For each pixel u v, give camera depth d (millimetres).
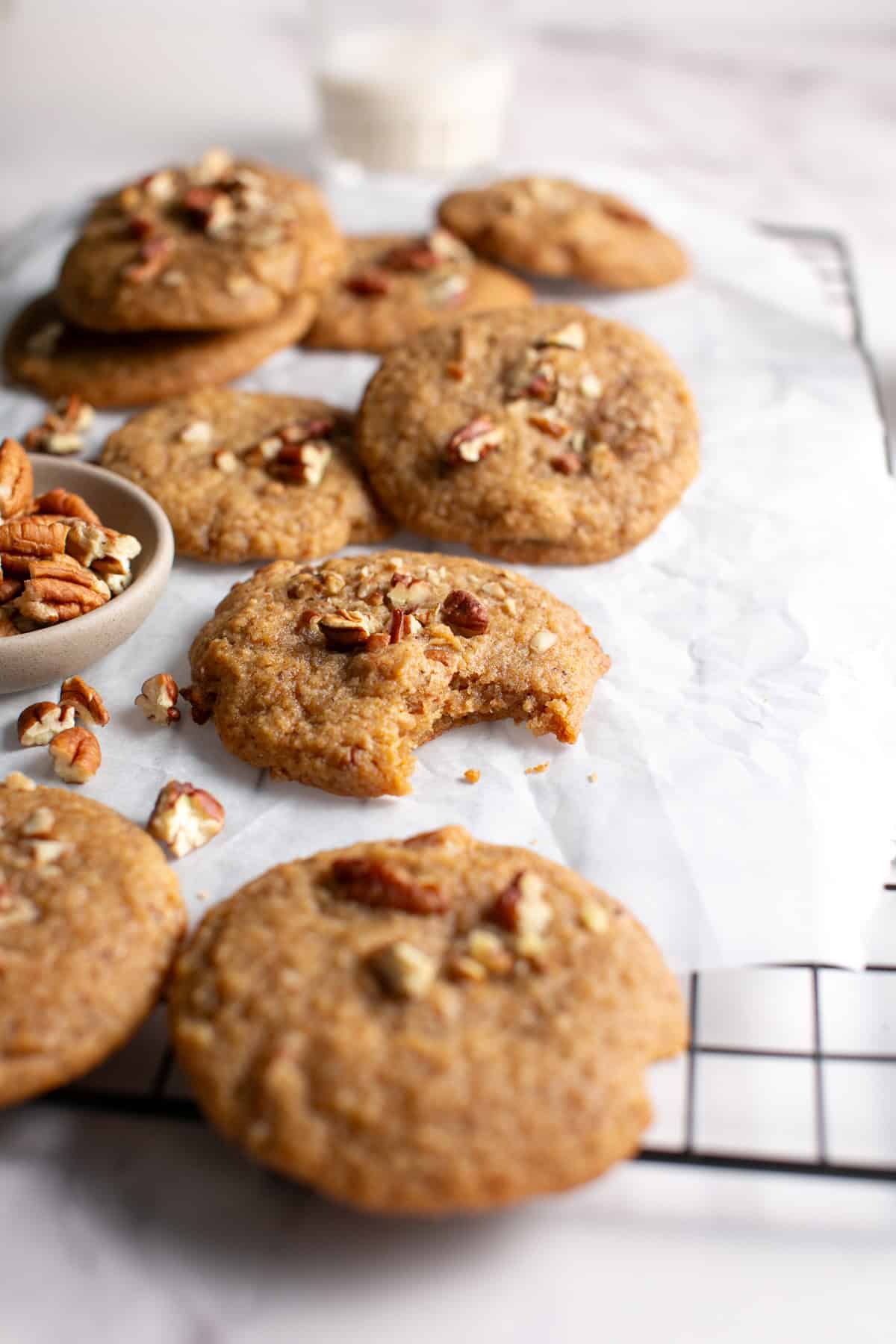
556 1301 326
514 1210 336
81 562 417
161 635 432
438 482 453
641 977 344
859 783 398
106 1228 332
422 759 404
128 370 499
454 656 404
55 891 352
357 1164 319
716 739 407
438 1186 318
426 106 658
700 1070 353
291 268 505
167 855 381
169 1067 351
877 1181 337
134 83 789
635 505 452
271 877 359
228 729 399
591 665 416
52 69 801
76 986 339
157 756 402
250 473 462
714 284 569
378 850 362
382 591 420
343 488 459
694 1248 332
